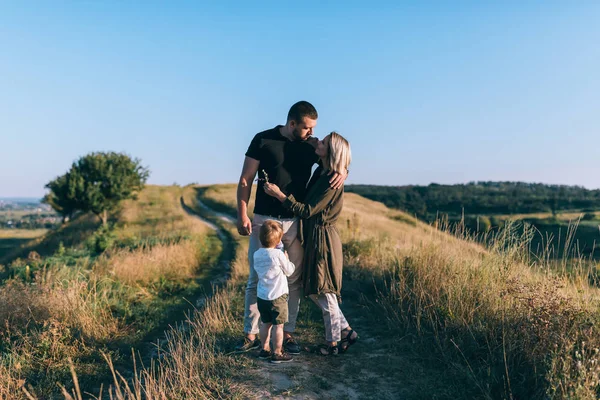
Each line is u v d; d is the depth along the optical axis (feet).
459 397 11.15
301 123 13.26
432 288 17.44
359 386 11.95
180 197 185.26
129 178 128.16
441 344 14.25
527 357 11.88
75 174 121.29
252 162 13.80
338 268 14.06
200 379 12.17
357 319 18.57
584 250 15.80
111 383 14.24
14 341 16.93
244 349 14.21
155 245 52.06
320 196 13.29
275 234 13.32
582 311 12.48
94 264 34.35
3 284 26.45
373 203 165.89
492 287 15.88
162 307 24.54
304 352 14.40
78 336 18.03
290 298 14.43
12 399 12.69
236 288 27.17
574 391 9.64
